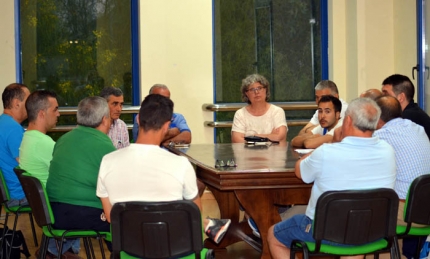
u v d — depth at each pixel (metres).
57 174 3.55
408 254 4.08
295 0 7.25
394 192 2.94
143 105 2.86
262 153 4.31
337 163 3.04
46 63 6.85
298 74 7.29
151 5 6.70
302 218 3.23
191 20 6.80
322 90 5.25
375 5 6.95
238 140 5.54
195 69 6.84
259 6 7.19
